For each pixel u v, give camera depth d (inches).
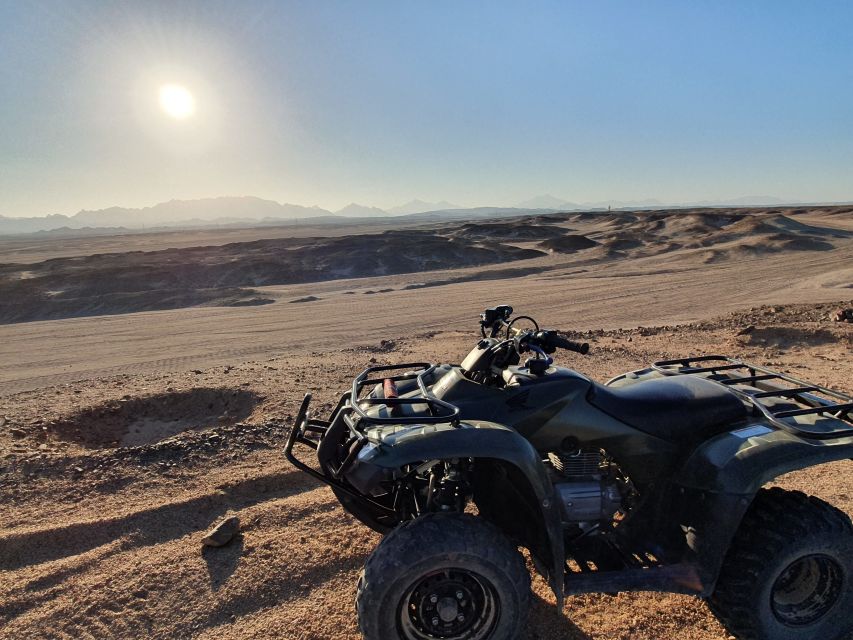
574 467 144.7
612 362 427.8
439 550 117.6
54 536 188.4
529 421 139.3
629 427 143.6
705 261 1903.3
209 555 177.6
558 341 147.9
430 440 122.1
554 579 127.0
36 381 597.6
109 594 159.5
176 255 2920.8
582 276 1594.5
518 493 138.0
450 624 123.2
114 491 223.5
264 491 223.1
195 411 361.7
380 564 118.1
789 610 138.3
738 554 132.6
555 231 4217.5
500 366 150.2
